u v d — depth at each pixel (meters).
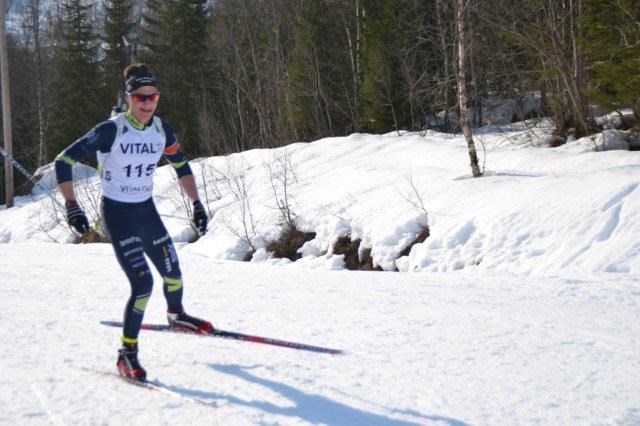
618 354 3.89
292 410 3.03
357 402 3.13
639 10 12.40
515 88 20.50
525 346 4.07
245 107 30.17
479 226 8.94
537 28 14.62
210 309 5.39
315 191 13.29
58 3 37.50
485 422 2.88
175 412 3.00
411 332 4.46
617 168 9.41
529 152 12.77
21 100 36.50
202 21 33.56
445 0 18.12
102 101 34.59
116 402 3.14
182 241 13.66
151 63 34.09
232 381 3.46
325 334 4.46
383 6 22.38
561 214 8.30
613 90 13.41
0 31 21.52
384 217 10.50
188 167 4.05
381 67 21.67
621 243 7.22
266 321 4.91
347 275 7.33
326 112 25.52
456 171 11.98
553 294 5.70
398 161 14.70
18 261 8.84
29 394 3.26
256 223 12.59
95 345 4.24
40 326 4.81
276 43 27.45
